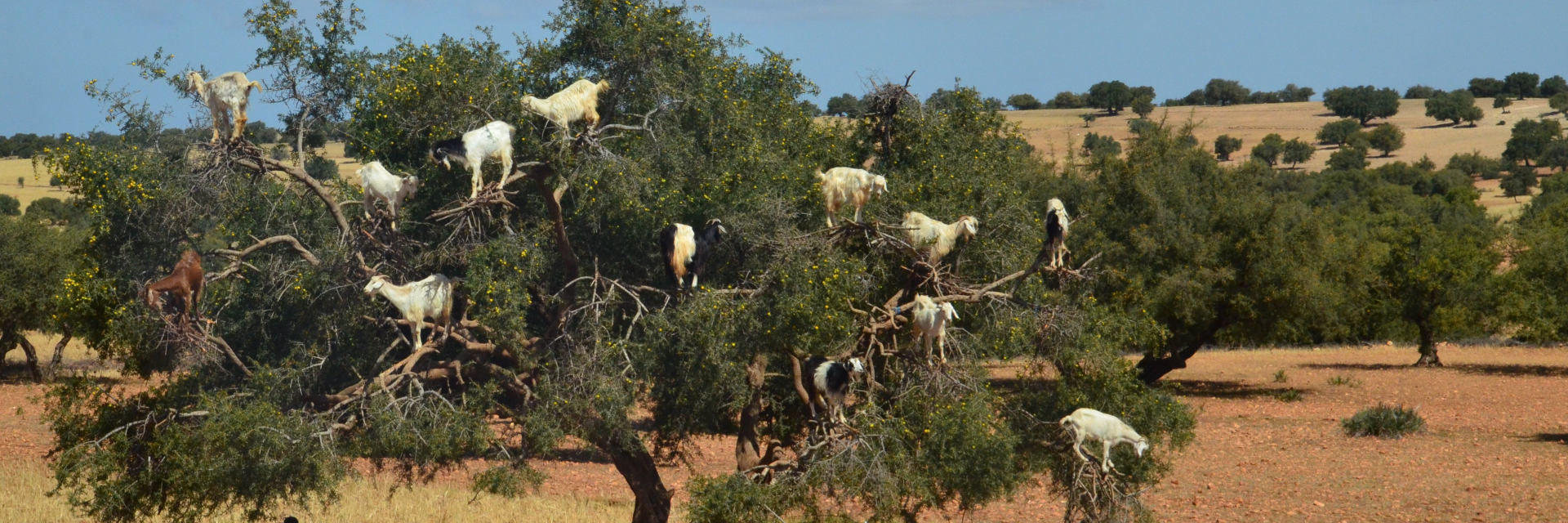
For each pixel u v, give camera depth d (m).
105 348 27.77
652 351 28.86
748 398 32.38
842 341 27.83
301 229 31.88
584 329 28.62
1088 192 92.69
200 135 29.52
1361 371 118.44
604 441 31.02
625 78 31.22
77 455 27.38
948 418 26.59
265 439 25.59
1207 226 89.31
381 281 27.08
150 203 27.31
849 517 28.25
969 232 28.69
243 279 29.67
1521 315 112.38
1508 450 70.19
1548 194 192.25
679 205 29.88
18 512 44.59
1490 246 122.44
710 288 27.81
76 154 27.45
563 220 32.31
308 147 34.34
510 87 31.20
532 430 27.12
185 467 26.42
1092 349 31.38
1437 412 88.31
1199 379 112.25
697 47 32.47
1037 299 32.09
